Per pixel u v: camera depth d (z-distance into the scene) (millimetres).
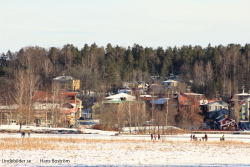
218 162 146875
